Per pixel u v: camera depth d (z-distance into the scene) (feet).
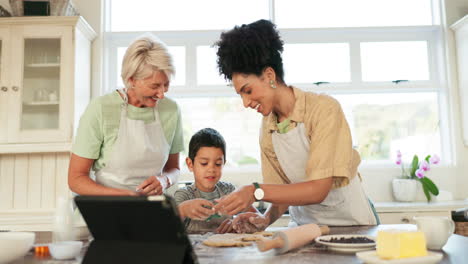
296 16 11.18
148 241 2.29
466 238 3.51
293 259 2.72
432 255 2.48
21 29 9.12
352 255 2.83
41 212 8.75
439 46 10.99
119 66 10.98
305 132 4.35
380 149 10.87
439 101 11.00
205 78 11.00
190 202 4.23
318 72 11.02
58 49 9.17
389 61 11.12
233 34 4.00
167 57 4.73
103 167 5.18
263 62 3.96
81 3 10.53
